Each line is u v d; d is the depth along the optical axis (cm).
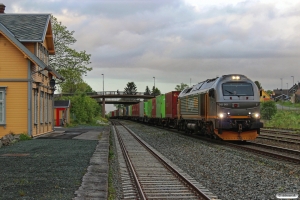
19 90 2312
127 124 6141
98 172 1141
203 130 2544
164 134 3194
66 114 4481
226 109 2120
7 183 970
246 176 1162
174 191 961
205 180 1124
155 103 5138
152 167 1375
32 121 2359
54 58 4753
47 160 1388
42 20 2616
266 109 5769
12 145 1919
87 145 1956
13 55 2312
